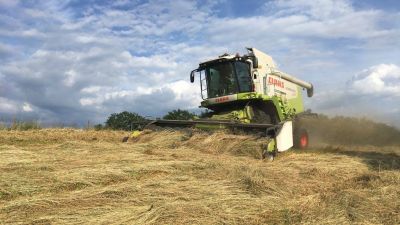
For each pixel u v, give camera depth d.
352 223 4.34
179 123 12.02
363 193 5.59
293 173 7.21
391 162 9.08
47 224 4.11
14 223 4.11
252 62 12.48
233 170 7.03
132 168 7.04
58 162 7.52
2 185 5.54
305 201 5.30
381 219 4.48
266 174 6.84
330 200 5.25
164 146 10.71
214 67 13.17
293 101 14.73
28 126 18.06
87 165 7.25
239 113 12.06
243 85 12.62
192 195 5.32
